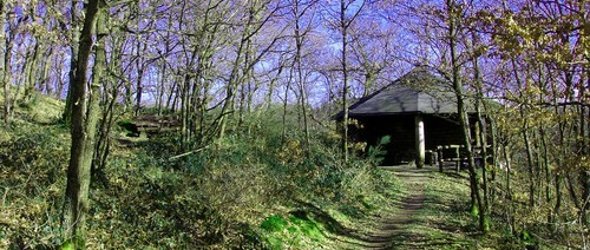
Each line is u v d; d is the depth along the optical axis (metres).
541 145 12.93
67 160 10.23
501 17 6.54
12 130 11.52
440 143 26.22
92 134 6.86
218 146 13.00
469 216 13.94
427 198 16.91
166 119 17.11
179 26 11.37
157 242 8.18
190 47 11.81
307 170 15.45
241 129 18.92
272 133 21.30
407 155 26.33
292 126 25.08
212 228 9.08
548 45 6.26
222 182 10.22
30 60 14.80
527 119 9.46
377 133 27.25
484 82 10.77
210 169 11.04
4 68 11.70
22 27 9.15
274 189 11.95
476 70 10.77
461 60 11.59
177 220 9.04
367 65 25.36
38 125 13.36
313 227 11.25
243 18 13.35
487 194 12.20
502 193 13.27
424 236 11.23
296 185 13.58
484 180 12.03
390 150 26.84
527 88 8.73
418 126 24.75
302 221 11.21
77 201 6.64
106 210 8.55
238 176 10.43
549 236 10.83
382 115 25.36
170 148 13.91
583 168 8.23
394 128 26.95
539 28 6.06
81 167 6.63
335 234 11.65
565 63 6.22
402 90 26.47
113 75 8.84
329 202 13.89
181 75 12.57
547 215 11.23
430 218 13.49
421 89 12.90
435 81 12.51
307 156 17.14
